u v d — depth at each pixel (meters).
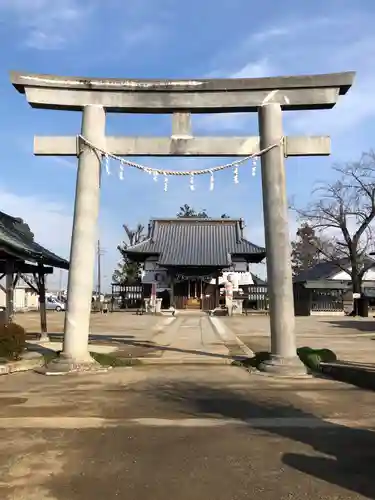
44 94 13.29
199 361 14.62
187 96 13.45
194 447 6.33
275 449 6.25
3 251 14.90
